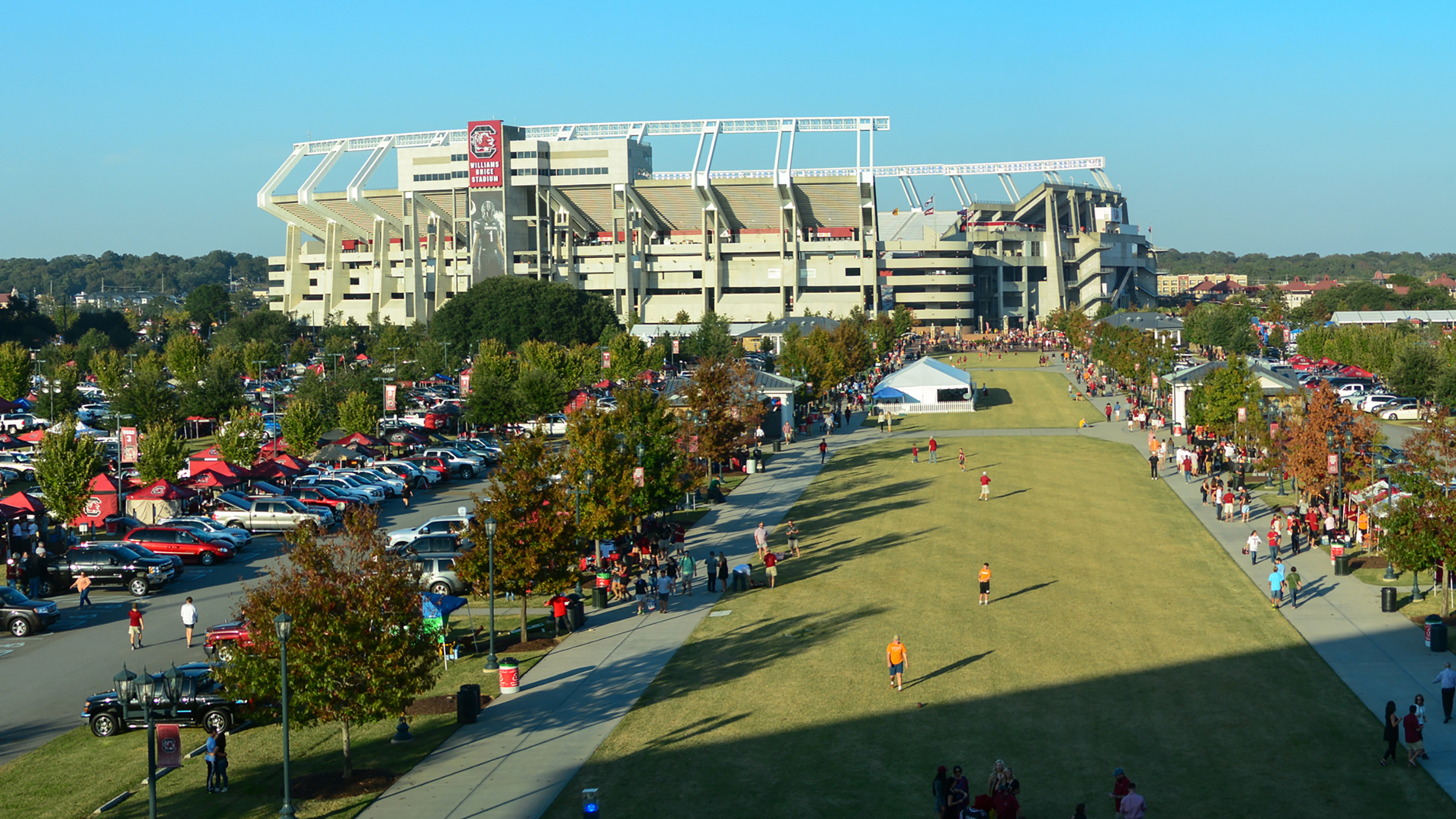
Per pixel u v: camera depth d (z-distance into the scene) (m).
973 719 33.06
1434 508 42.47
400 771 30.50
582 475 49.69
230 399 109.19
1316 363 159.88
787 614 45.38
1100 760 29.91
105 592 51.38
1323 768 29.12
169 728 26.41
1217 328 182.00
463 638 43.12
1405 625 42.12
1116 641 40.72
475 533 41.56
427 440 96.56
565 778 29.64
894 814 26.77
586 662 40.09
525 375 103.75
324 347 198.38
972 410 122.31
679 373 153.88
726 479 81.31
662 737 32.41
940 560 54.44
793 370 117.44
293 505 64.25
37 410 107.00
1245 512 63.22
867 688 36.03
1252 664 37.81
